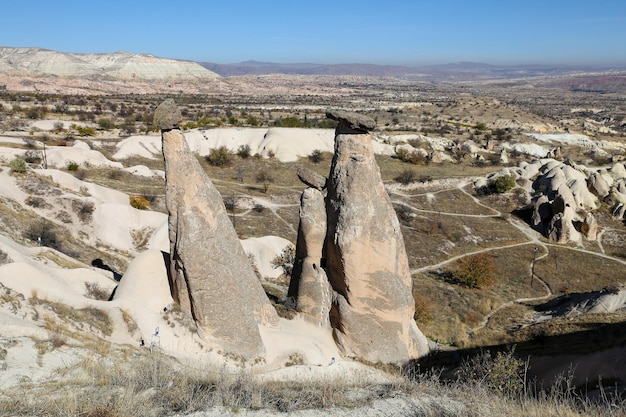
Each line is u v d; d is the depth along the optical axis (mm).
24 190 35438
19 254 17828
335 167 17234
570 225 48625
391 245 17188
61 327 14008
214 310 15578
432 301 31500
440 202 57125
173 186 15430
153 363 12586
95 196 41125
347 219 16875
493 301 33125
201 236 15523
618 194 56719
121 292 16562
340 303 17641
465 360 19422
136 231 37125
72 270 18234
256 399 10117
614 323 21297
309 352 16750
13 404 9250
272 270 34719
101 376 11461
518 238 48562
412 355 18359
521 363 15711
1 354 11914
